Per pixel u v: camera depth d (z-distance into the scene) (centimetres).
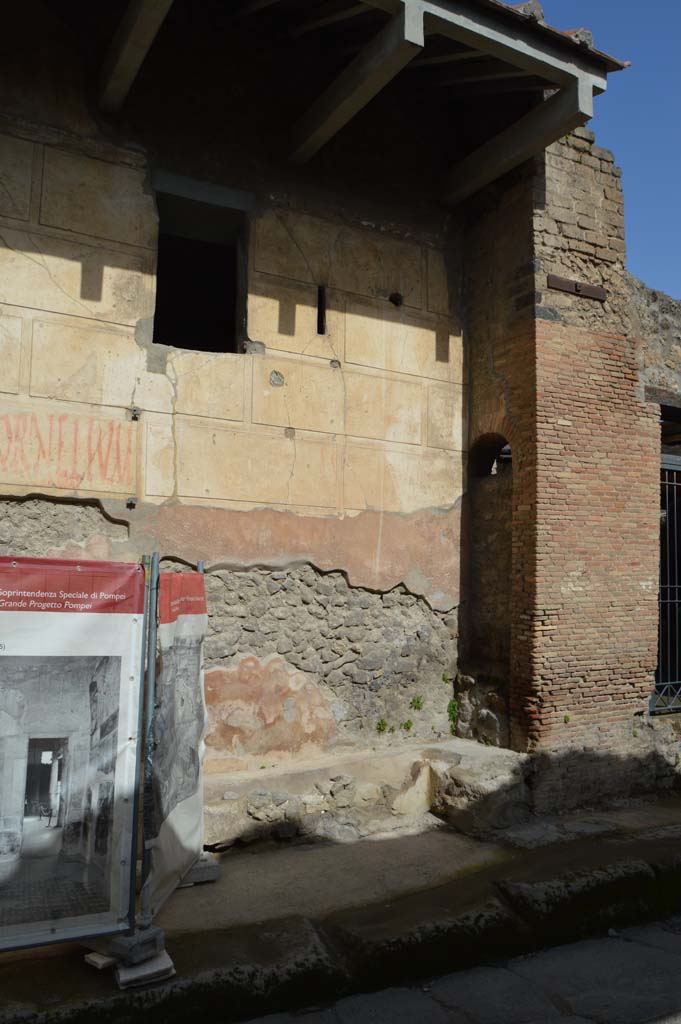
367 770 603
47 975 346
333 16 589
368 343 679
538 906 455
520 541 657
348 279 674
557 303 674
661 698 775
